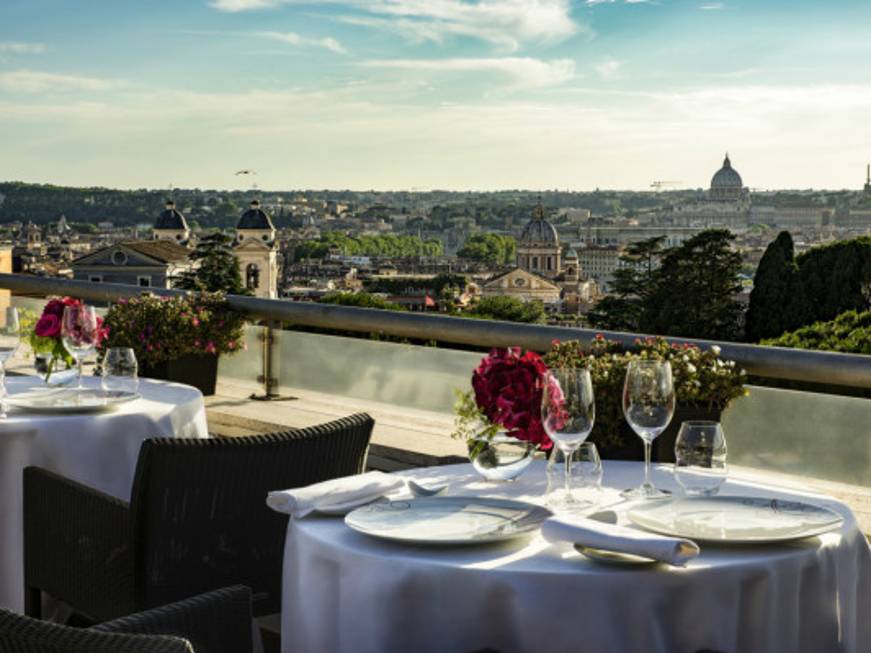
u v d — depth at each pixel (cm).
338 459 258
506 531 193
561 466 215
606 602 174
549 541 185
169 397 332
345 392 466
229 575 249
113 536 249
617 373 273
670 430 277
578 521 186
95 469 301
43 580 269
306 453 252
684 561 173
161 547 242
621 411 271
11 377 369
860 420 306
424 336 433
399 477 232
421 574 181
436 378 428
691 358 292
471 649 179
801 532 192
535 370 232
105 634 141
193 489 242
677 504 209
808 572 188
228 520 247
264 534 251
